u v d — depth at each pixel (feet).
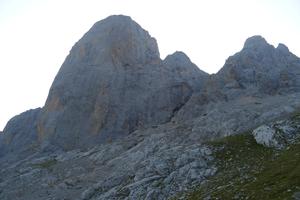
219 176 225.15
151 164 269.23
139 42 547.08
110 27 549.95
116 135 446.60
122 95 475.31
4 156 483.51
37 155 438.81
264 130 257.96
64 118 477.77
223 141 269.85
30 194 310.86
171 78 498.69
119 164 326.44
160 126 416.05
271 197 163.63
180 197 213.25
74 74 514.27
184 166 247.91
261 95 407.85
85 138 453.58
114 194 250.57
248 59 456.45
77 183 312.29
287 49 489.26
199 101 422.82
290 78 427.74
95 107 468.34
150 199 227.20
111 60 518.37
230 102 403.13
